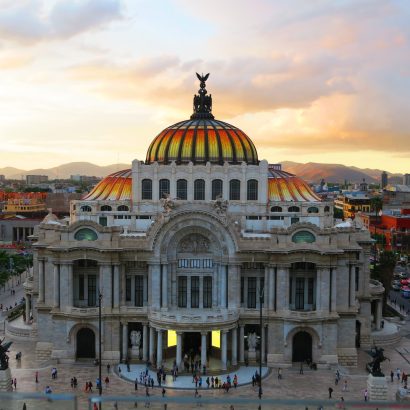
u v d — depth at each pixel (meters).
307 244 106.19
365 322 120.88
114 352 108.44
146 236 108.94
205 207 107.75
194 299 111.62
